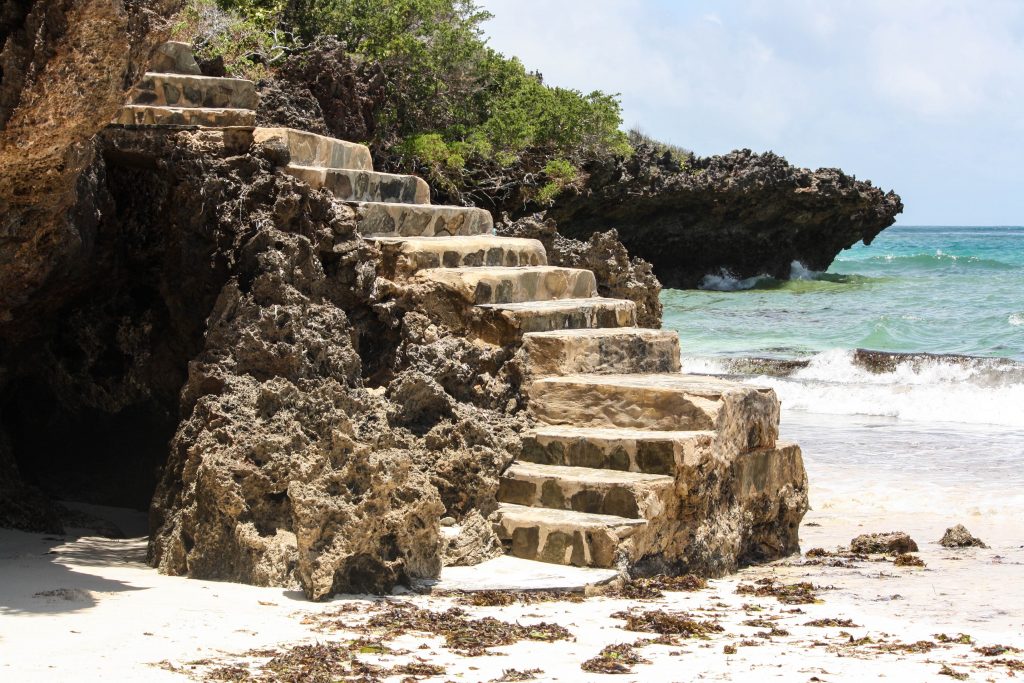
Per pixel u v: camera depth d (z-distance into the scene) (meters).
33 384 9.36
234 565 6.88
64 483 9.51
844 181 45.06
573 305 9.52
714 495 7.99
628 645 5.75
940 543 9.45
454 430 8.01
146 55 6.92
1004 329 29.97
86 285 8.89
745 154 43.50
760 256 44.78
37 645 5.12
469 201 28.89
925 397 19.70
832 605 7.05
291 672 4.99
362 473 6.71
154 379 9.17
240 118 9.12
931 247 110.06
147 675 4.77
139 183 8.88
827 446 15.44
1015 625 6.55
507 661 5.41
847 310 35.41
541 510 7.76
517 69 30.09
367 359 8.59
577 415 8.45
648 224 41.28
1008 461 14.18
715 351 26.81
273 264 7.80
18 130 6.52
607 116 32.53
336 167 10.55
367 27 24.67
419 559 6.93
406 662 5.32
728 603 6.98
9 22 6.45
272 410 7.12
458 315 8.89
